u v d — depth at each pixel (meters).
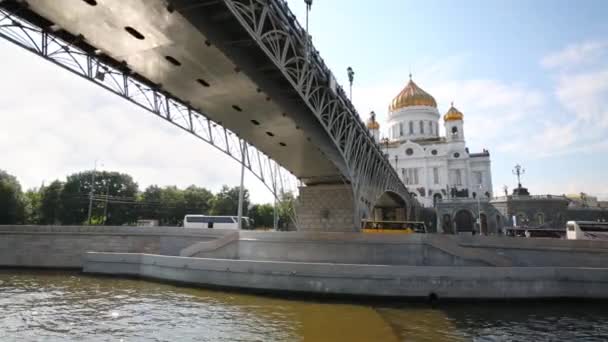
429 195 103.44
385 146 110.31
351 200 40.62
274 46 19.27
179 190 98.31
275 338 13.98
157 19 15.04
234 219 49.94
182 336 14.24
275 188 39.62
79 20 15.55
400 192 65.19
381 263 25.42
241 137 29.34
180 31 15.76
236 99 22.42
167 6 14.05
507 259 23.02
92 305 19.20
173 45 16.89
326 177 41.22
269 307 18.91
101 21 15.48
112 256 28.89
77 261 33.91
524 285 19.77
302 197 42.91
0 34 15.05
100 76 19.39
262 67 20.23
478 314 17.75
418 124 113.62
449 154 105.12
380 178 47.34
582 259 22.80
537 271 19.98
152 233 34.19
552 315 17.56
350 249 26.20
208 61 18.11
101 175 82.31
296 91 21.97
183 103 23.77
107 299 20.59
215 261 23.45
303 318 16.89
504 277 19.77
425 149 106.38
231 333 14.61
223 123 26.55
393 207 79.62
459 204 79.62
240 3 15.49
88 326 15.52
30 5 14.66
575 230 32.22
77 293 22.22
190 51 17.30
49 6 14.70
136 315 17.27
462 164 103.81
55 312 17.78
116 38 16.69
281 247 27.67
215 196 96.69
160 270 25.92
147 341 13.66
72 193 73.19
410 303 19.70
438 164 104.50
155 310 18.20
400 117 115.69
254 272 22.20
